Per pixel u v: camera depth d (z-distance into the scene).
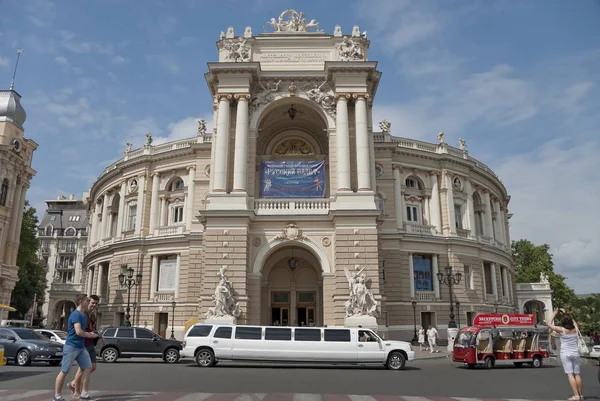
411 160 52.12
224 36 39.56
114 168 57.06
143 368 22.08
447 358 32.34
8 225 48.09
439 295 49.16
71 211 110.44
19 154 49.41
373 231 33.28
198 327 24.41
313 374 20.62
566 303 80.31
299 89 37.75
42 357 24.25
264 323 38.47
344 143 35.50
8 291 47.69
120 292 51.09
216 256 33.06
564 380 19.55
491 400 13.39
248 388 15.46
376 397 13.76
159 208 52.97
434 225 51.59
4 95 50.12
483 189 58.44
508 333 26.81
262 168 36.41
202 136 52.62
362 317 31.23
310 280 39.81
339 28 39.59
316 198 35.56
